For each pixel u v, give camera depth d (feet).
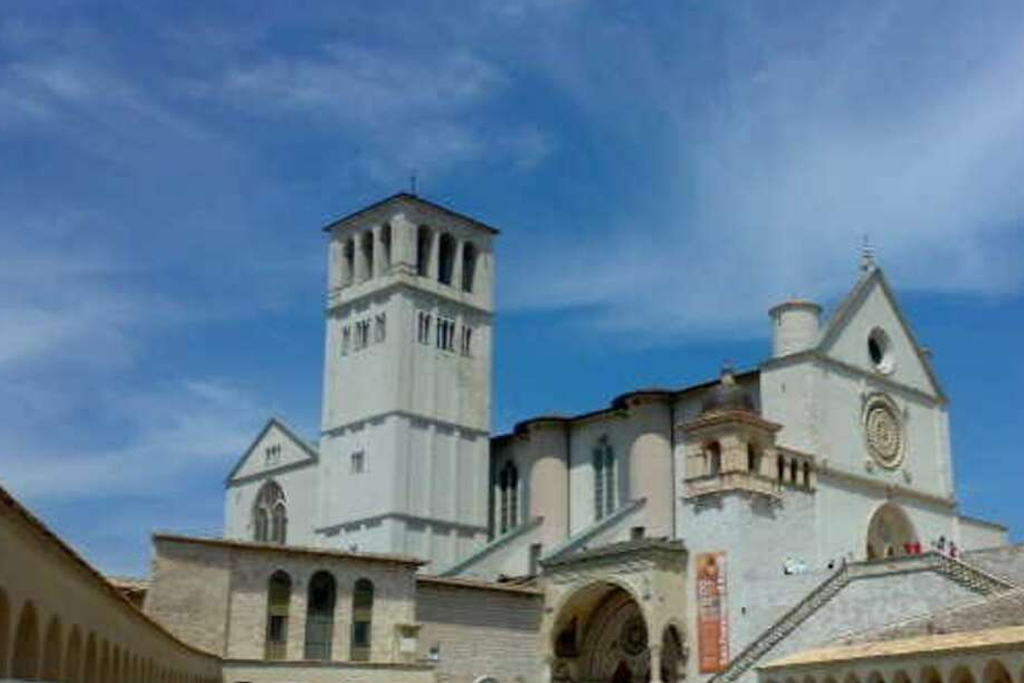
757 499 274.77
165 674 187.93
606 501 341.41
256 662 247.50
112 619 134.21
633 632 296.92
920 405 327.88
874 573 242.17
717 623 269.85
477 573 330.95
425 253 380.17
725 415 278.67
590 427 351.46
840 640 235.81
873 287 322.75
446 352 374.84
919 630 218.59
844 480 296.30
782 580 262.47
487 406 380.78
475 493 369.71
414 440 359.25
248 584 253.65
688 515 281.95
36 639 97.14
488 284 393.70
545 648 295.07
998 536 338.54
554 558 298.35
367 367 369.91
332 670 254.68
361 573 268.21
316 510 376.07
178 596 244.42
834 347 304.09
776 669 229.45
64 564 102.63
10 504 80.94
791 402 296.71
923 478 321.32
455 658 280.31
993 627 202.49
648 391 328.08
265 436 407.44
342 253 391.24
